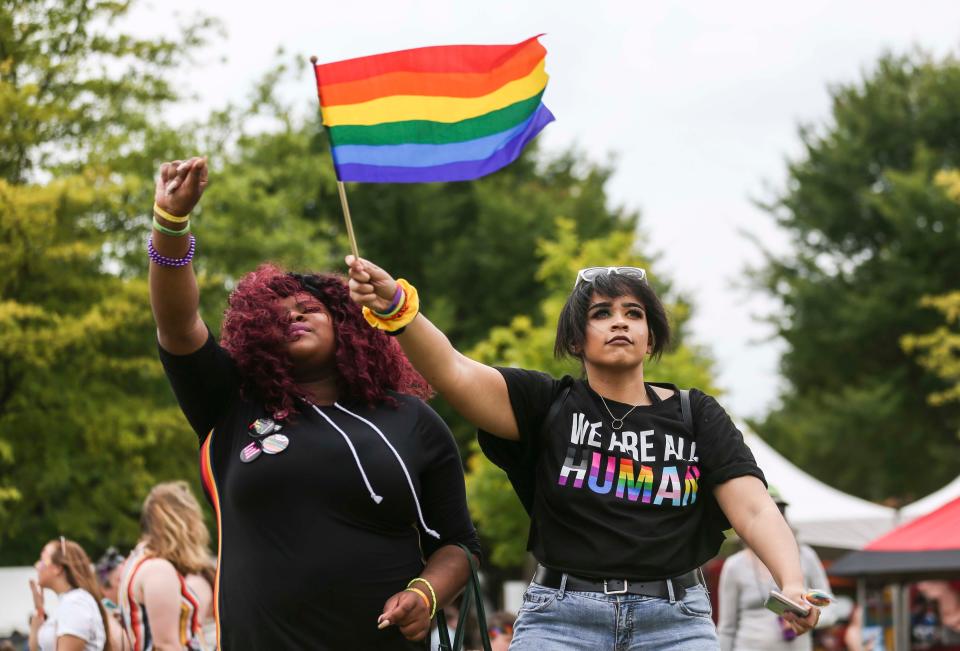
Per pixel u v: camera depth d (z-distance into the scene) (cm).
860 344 3303
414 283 3102
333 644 352
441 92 382
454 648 374
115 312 1500
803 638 793
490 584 2889
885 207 3181
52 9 1592
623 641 363
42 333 1419
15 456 1528
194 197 346
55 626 669
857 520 1584
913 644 1116
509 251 3058
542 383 382
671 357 1700
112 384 1602
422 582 360
